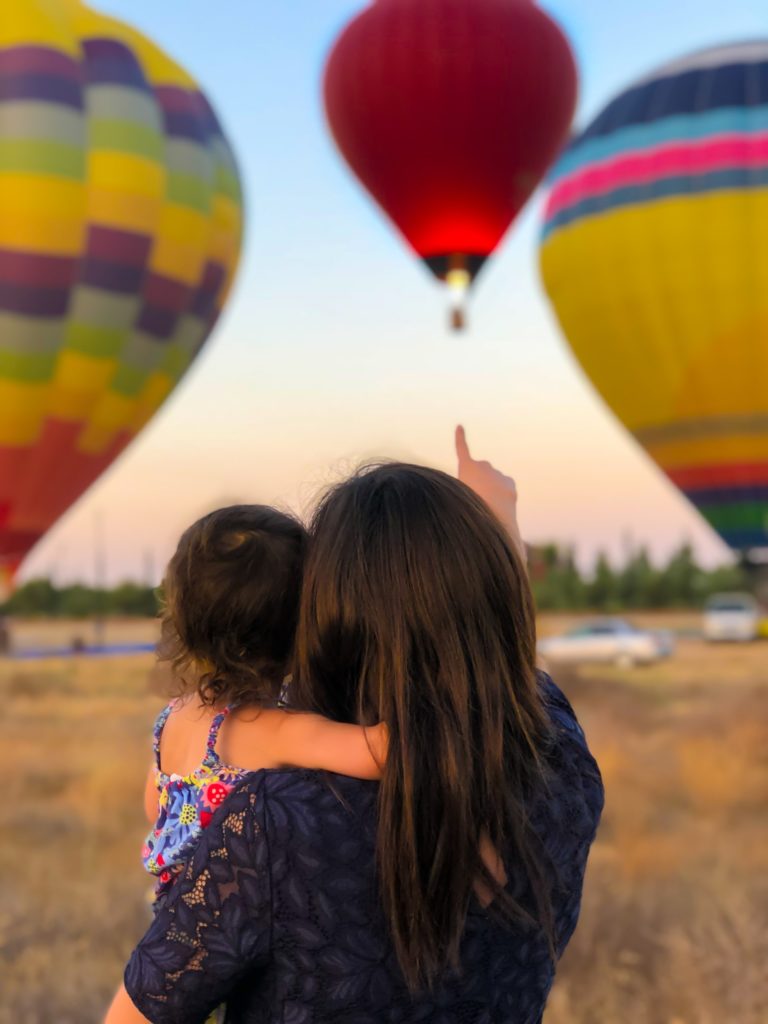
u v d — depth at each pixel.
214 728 1.24
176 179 14.47
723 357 18.45
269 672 1.29
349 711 1.26
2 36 13.74
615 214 18.44
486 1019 1.16
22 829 6.97
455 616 1.19
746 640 31.75
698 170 17.88
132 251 14.18
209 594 1.26
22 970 4.51
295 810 1.13
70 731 11.48
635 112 18.69
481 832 1.16
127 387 14.95
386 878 1.11
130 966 1.13
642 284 18.50
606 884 5.61
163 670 1.33
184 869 1.14
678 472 20.47
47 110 13.55
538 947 1.20
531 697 1.24
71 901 5.36
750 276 17.81
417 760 1.13
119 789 7.93
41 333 13.88
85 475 15.55
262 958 1.12
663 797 7.96
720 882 5.61
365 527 1.23
